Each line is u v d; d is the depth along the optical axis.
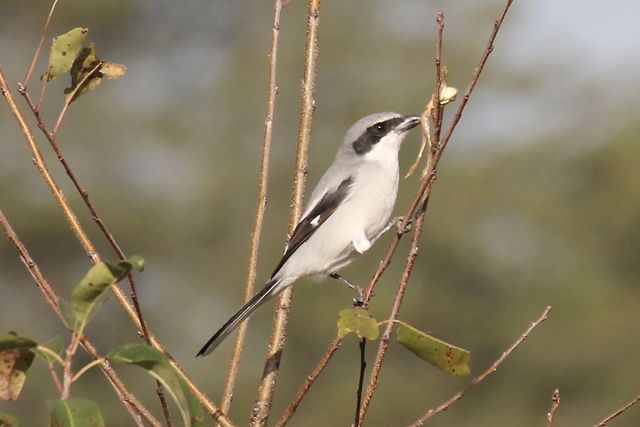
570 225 25.39
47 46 29.08
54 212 25.41
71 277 25.42
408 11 30.19
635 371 23.09
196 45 31.33
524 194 25.98
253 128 28.72
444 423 22.73
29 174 26.08
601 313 23.84
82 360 20.53
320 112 28.70
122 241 26.39
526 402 23.16
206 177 27.33
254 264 4.86
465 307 24.38
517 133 27.75
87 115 27.97
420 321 24.23
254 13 31.05
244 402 22.31
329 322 23.17
